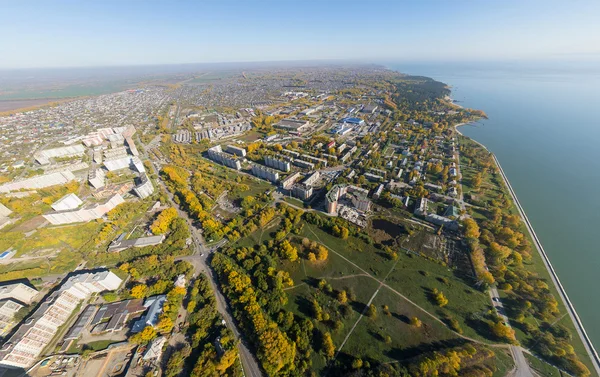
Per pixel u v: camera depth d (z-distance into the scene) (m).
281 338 128.62
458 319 148.12
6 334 138.62
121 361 130.12
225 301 158.75
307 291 166.25
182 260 190.75
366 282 171.38
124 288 167.88
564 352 128.38
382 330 143.00
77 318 148.75
